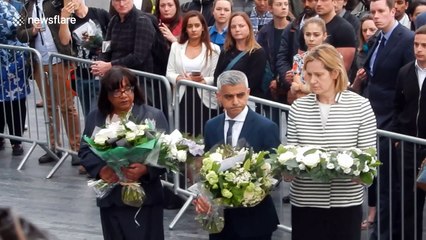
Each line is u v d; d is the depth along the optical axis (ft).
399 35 25.05
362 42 28.45
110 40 29.68
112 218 20.68
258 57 27.35
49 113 32.30
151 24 29.25
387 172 22.50
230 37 27.50
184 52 28.53
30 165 32.50
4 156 33.68
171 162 19.71
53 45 32.83
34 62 32.14
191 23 28.25
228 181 18.61
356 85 26.45
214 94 26.30
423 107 23.06
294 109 19.47
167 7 31.19
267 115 23.93
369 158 18.38
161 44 29.73
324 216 19.36
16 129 33.01
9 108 32.91
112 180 20.35
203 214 19.13
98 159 20.48
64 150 31.81
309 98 19.36
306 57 18.98
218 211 19.11
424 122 23.08
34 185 30.17
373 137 19.26
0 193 29.17
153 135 19.62
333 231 19.45
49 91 32.07
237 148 19.26
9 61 32.48
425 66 23.03
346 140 18.99
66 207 27.86
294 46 28.35
